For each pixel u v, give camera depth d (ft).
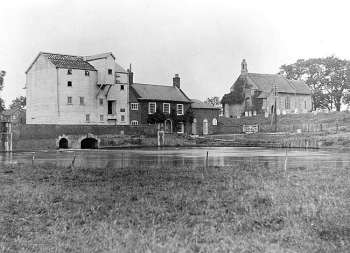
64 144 219.41
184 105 291.38
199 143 250.57
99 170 87.30
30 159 134.21
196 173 80.53
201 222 41.50
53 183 68.08
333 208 45.19
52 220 42.70
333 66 412.16
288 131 267.80
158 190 59.62
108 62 247.70
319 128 257.75
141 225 40.24
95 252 32.76
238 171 84.02
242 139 249.75
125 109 262.26
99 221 42.01
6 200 52.70
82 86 242.99
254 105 343.46
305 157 135.03
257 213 44.37
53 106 235.20
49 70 237.45
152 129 246.68
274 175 76.54
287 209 45.50
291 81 376.27
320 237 35.73
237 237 36.27
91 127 223.92
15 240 35.63
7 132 196.75
